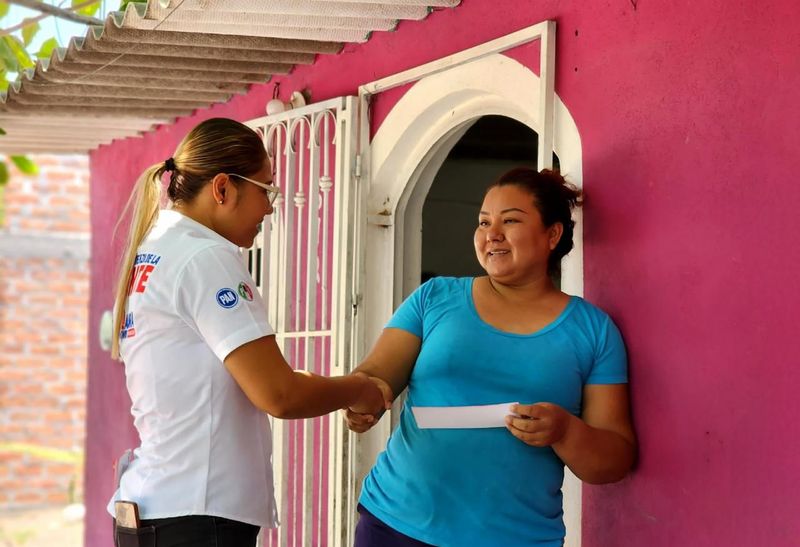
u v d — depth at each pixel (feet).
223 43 15.78
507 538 10.35
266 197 10.21
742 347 9.48
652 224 10.53
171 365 9.46
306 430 16.33
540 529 10.46
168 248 9.61
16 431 35.91
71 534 33.96
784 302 9.06
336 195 15.81
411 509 10.57
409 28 14.71
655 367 10.46
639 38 10.75
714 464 9.77
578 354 10.57
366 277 15.70
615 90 11.04
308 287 16.44
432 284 11.48
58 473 36.14
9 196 36.24
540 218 10.83
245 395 9.76
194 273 9.41
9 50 17.15
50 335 36.37
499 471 10.38
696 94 10.03
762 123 9.31
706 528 9.84
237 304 9.39
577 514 11.56
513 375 10.50
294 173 17.04
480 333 10.72
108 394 26.16
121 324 9.91
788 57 9.06
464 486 10.42
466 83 13.47
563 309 10.78
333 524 15.64
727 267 9.65
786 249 9.05
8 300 35.96
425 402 10.83
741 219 9.51
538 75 12.20
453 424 10.12
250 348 9.34
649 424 10.53
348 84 16.21
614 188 11.02
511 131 19.22
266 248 17.74
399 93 14.96
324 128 16.25
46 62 17.17
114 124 22.72
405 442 10.96
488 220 10.99
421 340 11.32
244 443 9.70
